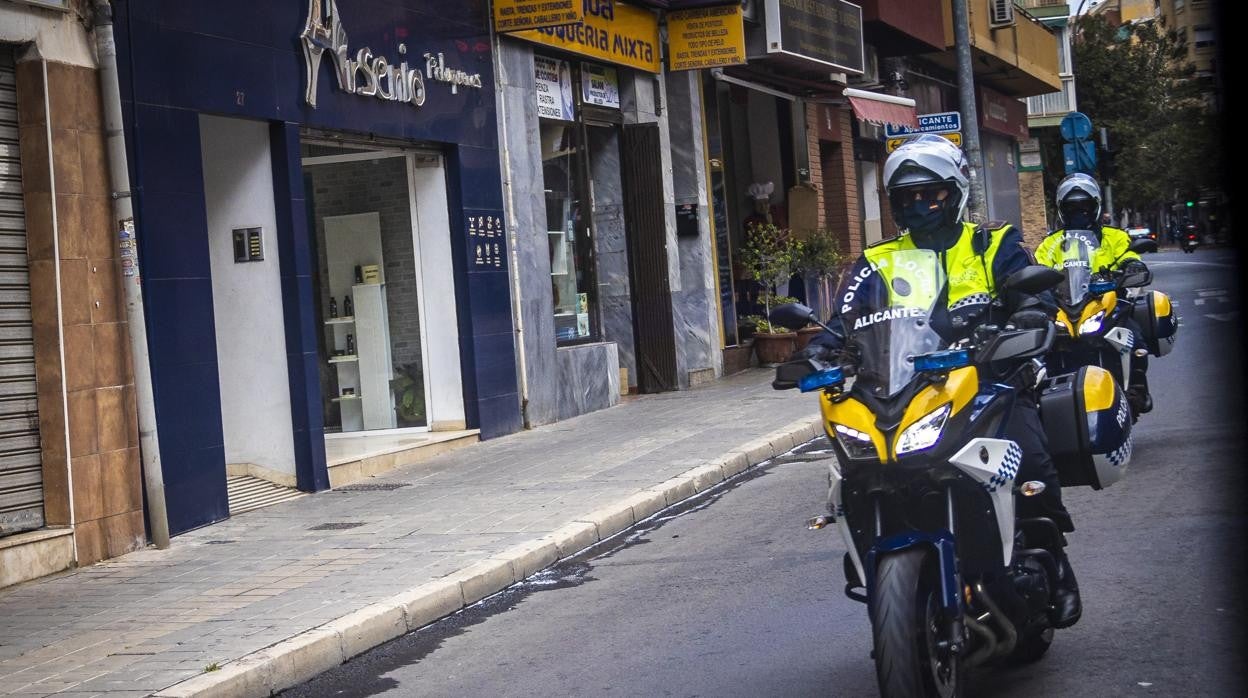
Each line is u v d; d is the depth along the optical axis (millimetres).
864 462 4707
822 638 6375
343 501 11523
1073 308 9633
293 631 7121
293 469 12102
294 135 12133
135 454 9984
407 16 13977
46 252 9508
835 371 4797
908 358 4957
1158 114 66125
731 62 19109
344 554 9219
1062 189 10188
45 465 9516
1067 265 9969
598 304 18328
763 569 8055
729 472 11969
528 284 16094
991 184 41688
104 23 9891
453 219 14914
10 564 9023
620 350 19109
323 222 15188
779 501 10414
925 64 33156
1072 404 5680
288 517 10922
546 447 14102
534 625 7406
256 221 12156
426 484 12164
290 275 12031
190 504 10562
